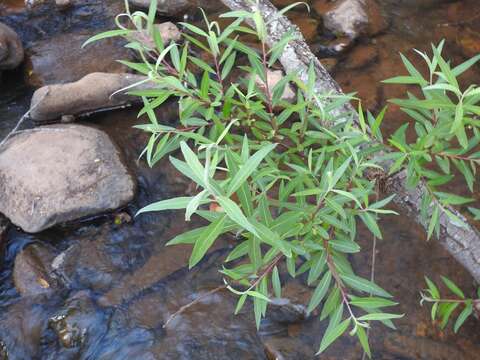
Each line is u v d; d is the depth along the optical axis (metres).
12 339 1.85
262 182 1.39
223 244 2.00
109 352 1.78
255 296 1.22
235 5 1.89
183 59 1.32
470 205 2.00
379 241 1.94
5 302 1.94
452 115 1.30
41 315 1.89
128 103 2.53
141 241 2.07
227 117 1.44
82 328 1.84
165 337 1.79
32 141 2.25
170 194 2.21
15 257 2.06
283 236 1.22
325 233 1.26
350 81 2.51
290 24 1.82
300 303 1.77
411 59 2.60
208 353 1.74
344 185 1.33
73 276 1.98
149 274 1.96
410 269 1.86
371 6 2.84
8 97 2.63
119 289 1.93
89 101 2.45
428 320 1.72
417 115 1.40
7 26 2.78
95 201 2.10
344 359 1.67
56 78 2.67
